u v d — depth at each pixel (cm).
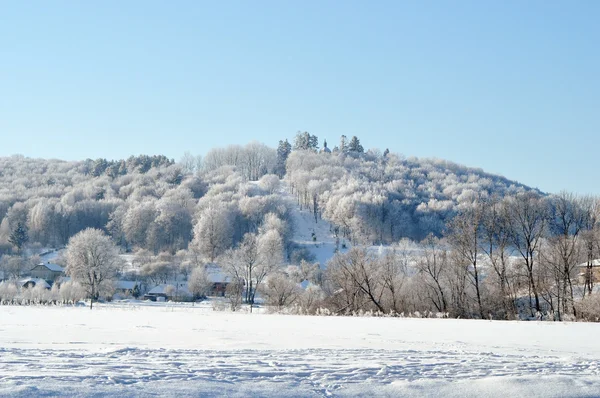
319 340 2422
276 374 1303
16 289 9638
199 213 17925
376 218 17975
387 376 1338
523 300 5925
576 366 1603
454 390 1216
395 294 6044
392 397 1162
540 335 2939
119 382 1124
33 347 1770
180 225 17638
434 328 3409
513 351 2111
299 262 14238
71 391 1028
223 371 1315
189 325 3334
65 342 2027
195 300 10725
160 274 12838
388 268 6072
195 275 10900
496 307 5684
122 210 18738
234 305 6819
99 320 3747
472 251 5853
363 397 1148
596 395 1230
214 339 2344
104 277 9369
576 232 5762
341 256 6381
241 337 2489
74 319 3831
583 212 6075
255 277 8531
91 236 9344
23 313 4753
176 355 1598
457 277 5891
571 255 5544
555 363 1659
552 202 6347
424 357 1752
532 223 5697
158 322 3612
